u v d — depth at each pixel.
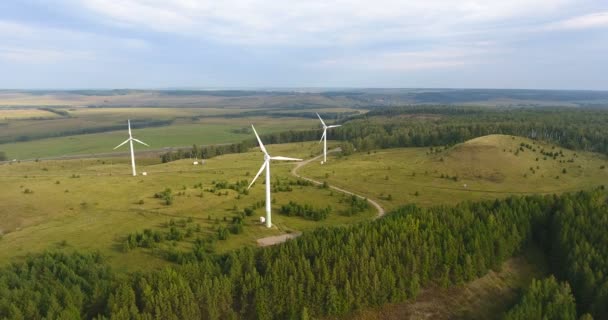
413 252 69.00
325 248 66.00
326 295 60.69
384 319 62.44
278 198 113.56
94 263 67.62
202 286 57.09
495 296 69.31
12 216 94.88
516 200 91.75
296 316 58.75
